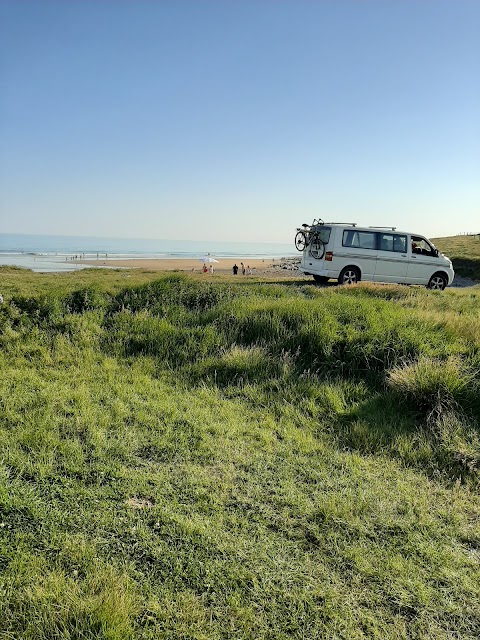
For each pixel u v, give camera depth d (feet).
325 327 22.11
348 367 20.12
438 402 15.62
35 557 8.05
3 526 8.83
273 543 9.09
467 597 8.11
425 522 10.18
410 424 15.35
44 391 15.98
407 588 8.21
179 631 6.96
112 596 7.26
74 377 18.15
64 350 21.43
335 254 47.29
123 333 23.50
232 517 9.73
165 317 26.11
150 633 6.87
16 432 12.75
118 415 14.53
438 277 50.01
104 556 8.32
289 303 26.61
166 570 8.13
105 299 28.86
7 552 8.14
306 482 11.59
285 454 12.97
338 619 7.39
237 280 58.59
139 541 8.75
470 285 69.72
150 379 18.79
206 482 11.02
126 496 10.16
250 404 16.80
